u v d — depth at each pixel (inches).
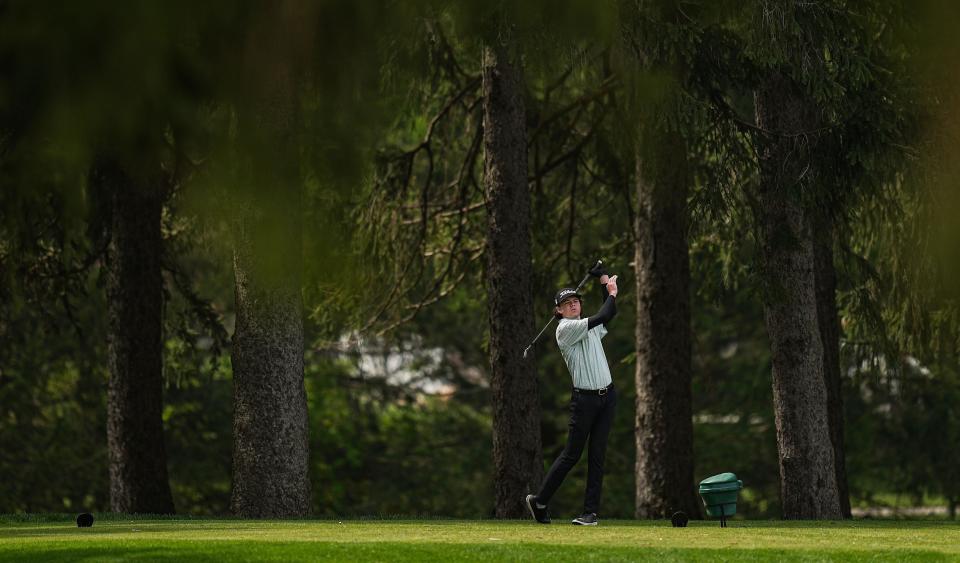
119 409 2353.6
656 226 2321.6
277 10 1584.6
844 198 1955.0
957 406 3900.1
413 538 1150.3
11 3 1306.6
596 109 2541.8
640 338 2346.2
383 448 4658.0
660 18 1812.3
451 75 2500.0
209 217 2258.9
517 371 2108.8
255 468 1790.1
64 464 3878.0
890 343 2321.6
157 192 2335.1
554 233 2655.0
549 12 1763.0
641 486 2342.5
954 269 2113.7
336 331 2674.7
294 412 1802.4
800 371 1952.5
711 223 2026.3
